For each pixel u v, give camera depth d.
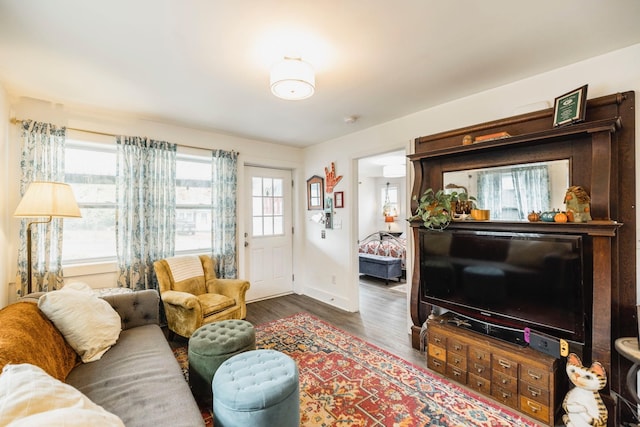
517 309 2.01
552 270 1.85
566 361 1.86
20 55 1.90
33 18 1.53
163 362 1.74
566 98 1.89
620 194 1.83
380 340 2.90
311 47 1.83
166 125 3.36
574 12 1.52
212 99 2.64
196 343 1.96
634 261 1.78
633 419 1.72
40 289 2.59
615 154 1.83
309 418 1.79
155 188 3.24
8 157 2.46
